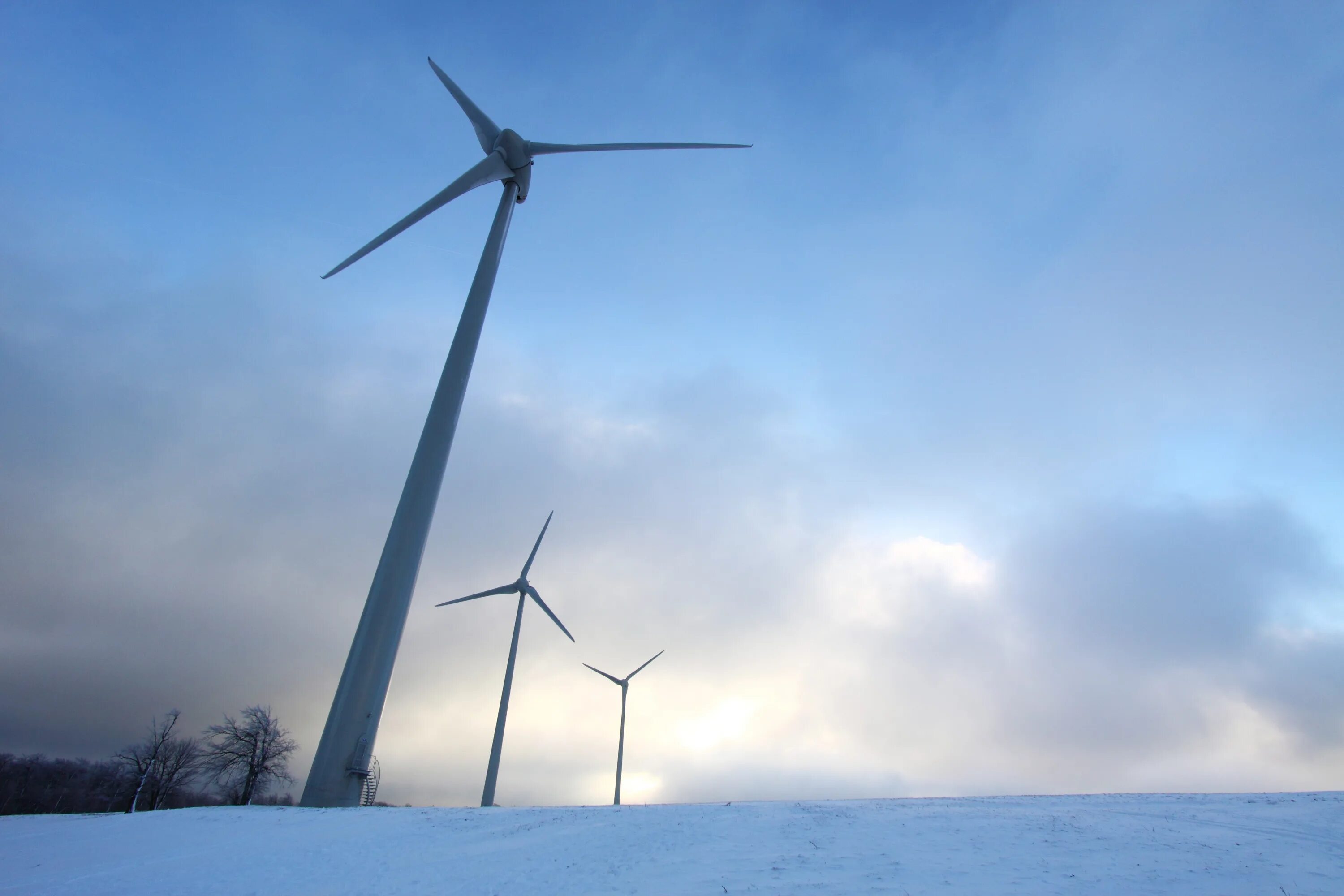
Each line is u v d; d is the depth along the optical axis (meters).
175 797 56.62
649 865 14.26
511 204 38.91
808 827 17.09
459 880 13.86
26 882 14.72
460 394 30.77
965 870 13.24
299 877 14.34
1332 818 17.03
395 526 27.58
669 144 42.31
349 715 24.42
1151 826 16.70
